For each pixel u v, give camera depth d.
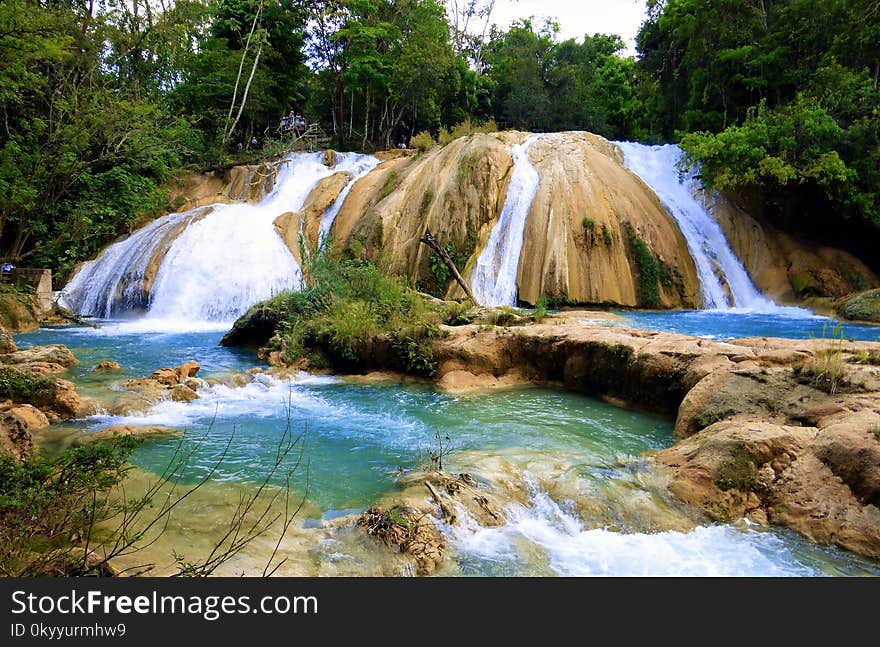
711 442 5.73
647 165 25.42
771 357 7.18
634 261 19.92
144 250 20.94
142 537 4.16
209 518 4.63
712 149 21.20
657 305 19.39
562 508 5.19
